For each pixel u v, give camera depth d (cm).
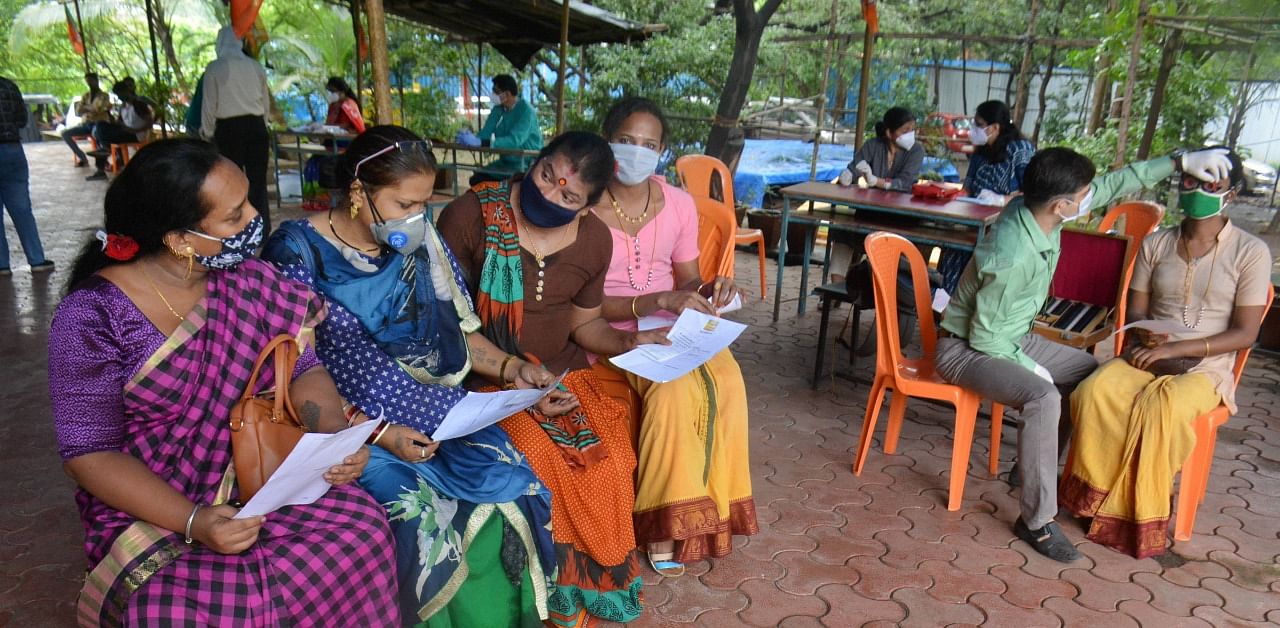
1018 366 318
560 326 281
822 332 460
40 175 1308
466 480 227
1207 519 341
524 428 251
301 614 185
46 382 439
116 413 181
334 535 193
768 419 426
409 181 210
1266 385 490
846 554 306
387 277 228
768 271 743
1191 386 311
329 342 227
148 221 173
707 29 1216
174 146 174
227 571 179
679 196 322
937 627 266
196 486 189
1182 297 335
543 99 1464
